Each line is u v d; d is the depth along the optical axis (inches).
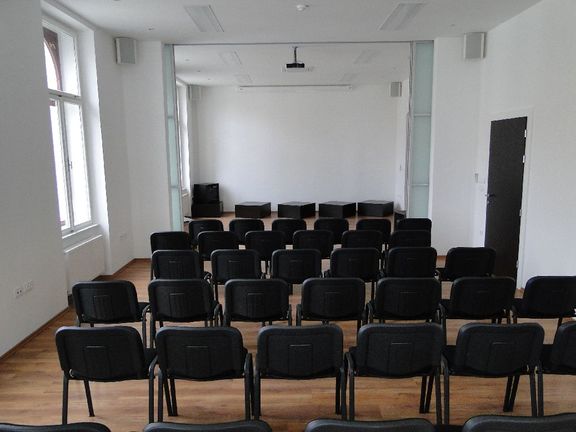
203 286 129.2
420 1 201.3
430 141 286.4
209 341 95.0
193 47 292.7
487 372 99.0
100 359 98.9
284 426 113.3
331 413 119.0
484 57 264.8
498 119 245.9
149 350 116.6
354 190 499.2
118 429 113.6
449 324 175.2
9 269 155.3
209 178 501.4
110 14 218.1
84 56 238.4
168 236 210.5
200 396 128.3
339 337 95.7
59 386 135.1
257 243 200.5
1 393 131.5
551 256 194.5
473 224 282.5
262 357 97.0
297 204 470.9
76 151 240.2
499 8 213.3
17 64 161.0
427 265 167.3
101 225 251.6
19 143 161.8
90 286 128.4
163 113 279.9
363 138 491.5
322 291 127.7
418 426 58.2
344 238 201.2
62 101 219.5
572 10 178.4
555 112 191.0
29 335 166.9
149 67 276.4
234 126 493.7
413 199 294.4
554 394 127.1
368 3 203.6
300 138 494.3
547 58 197.2
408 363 98.6
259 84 462.0
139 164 284.5
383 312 133.0
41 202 176.1
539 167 204.2
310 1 199.6
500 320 142.6
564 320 179.8
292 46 290.8
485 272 167.6
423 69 281.1
